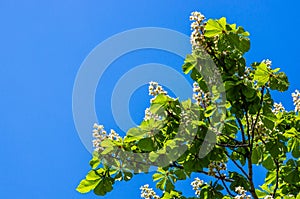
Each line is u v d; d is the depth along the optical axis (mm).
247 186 6750
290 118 7234
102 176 6145
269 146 6648
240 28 5895
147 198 6965
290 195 6957
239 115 6129
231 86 5902
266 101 6367
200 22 6211
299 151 6730
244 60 6340
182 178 6340
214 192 6605
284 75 5938
